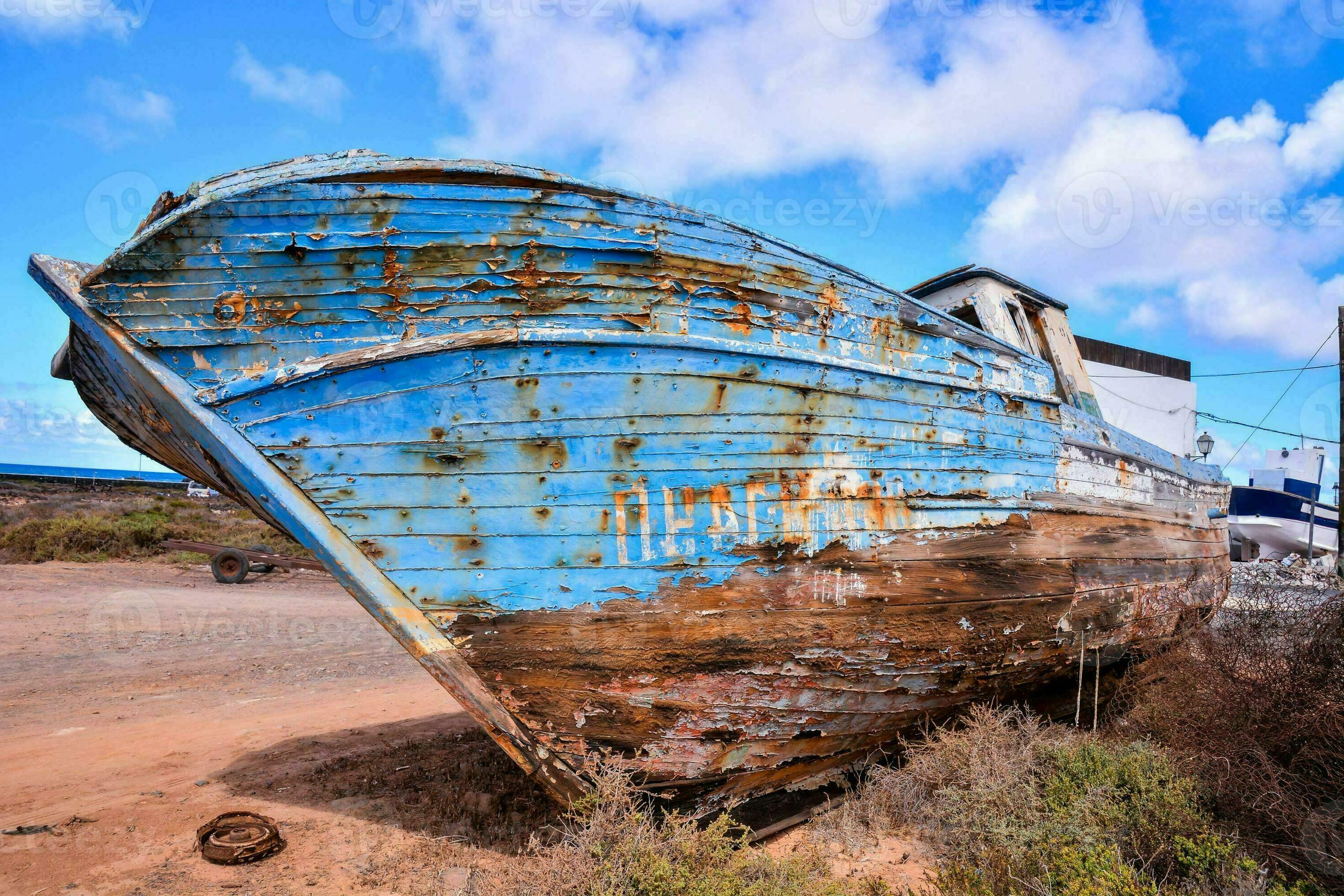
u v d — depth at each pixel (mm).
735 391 3695
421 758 5023
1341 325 8680
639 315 3555
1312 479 23500
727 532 3670
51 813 3932
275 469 3203
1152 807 3533
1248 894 3031
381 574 3293
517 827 3992
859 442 4062
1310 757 3713
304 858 3572
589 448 3469
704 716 3725
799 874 3232
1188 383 17812
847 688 4066
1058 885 3057
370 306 3287
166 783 4480
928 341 4465
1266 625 4625
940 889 3287
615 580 3510
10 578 13312
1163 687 5113
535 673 3473
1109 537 5613
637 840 3146
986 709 4750
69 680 7012
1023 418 4973
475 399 3354
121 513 22203
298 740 5430
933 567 4277
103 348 3328
